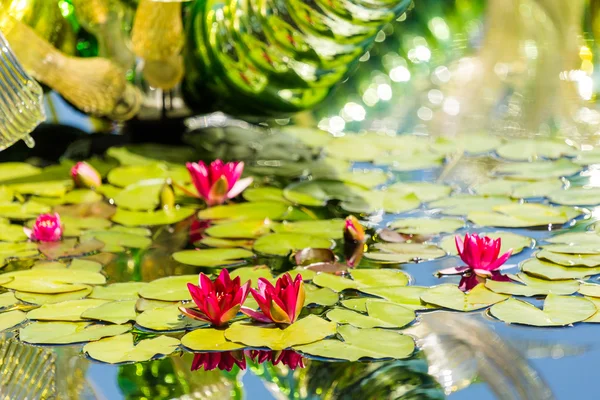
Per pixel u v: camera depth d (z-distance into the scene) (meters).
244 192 3.23
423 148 3.54
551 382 2.48
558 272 2.76
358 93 4.10
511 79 4.14
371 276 2.77
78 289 2.74
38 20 3.26
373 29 3.16
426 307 2.66
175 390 2.49
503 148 3.50
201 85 3.45
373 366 2.53
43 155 3.52
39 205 3.16
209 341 2.54
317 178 3.32
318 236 2.96
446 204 3.12
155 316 2.63
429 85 4.17
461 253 2.78
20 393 2.48
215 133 3.72
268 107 3.43
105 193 3.23
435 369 2.51
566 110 3.81
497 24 4.56
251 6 3.23
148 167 3.40
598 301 2.66
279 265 2.84
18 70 2.85
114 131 3.64
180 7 3.35
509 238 2.92
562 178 3.27
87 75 3.34
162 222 3.06
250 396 2.47
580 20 4.45
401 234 2.96
